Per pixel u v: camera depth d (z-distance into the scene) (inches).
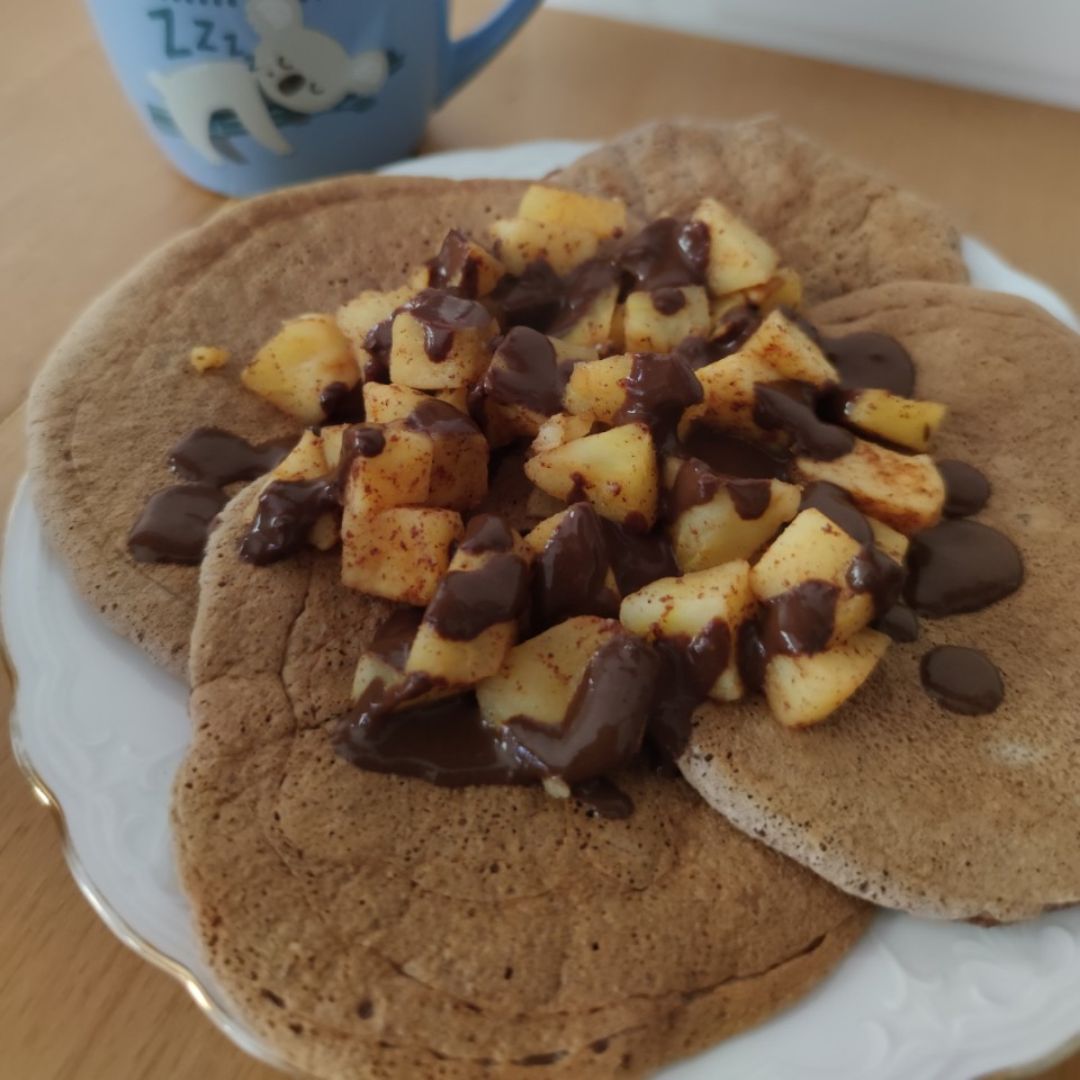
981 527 8.8
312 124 11.7
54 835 8.1
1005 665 8.1
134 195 12.8
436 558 7.7
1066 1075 7.3
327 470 8.3
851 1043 6.8
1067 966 7.1
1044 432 9.4
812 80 14.7
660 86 14.5
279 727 7.5
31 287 11.8
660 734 7.5
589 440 8.2
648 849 7.3
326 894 7.0
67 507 8.8
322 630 7.9
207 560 8.2
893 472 8.6
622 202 10.7
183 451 9.2
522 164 12.2
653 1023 6.7
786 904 7.2
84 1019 7.4
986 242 12.3
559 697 7.4
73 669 8.3
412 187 11.2
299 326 9.5
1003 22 14.0
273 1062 6.7
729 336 9.4
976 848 7.3
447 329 8.6
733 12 15.1
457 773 7.4
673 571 8.1
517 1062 6.6
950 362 9.9
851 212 11.3
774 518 8.0
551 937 6.9
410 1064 6.6
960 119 14.2
